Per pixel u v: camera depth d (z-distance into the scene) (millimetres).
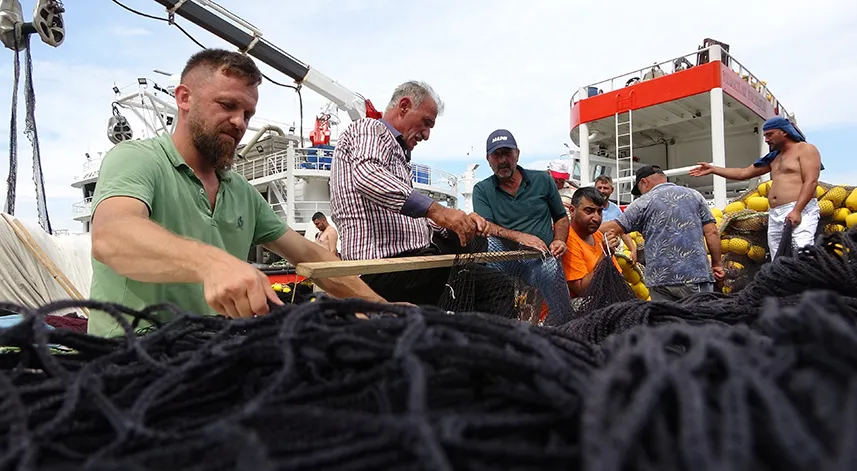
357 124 3129
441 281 2939
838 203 5238
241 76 2188
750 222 5418
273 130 11367
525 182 3793
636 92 8469
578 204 3832
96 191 1827
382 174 2877
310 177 11477
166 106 10539
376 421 424
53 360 669
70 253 5539
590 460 350
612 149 10875
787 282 1293
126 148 1968
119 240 1492
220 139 2199
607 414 395
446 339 660
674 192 4508
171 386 627
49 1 4996
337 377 673
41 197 5480
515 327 777
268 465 399
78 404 606
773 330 524
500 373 568
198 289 2113
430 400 601
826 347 461
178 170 2111
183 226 2074
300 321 721
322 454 449
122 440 509
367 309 827
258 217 2490
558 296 2965
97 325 2027
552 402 516
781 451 389
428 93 3396
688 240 4395
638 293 5254
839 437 378
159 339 817
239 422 468
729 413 385
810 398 432
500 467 443
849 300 1102
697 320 1234
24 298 4938
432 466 378
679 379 406
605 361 691
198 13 5727
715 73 7621
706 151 10078
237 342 732
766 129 5203
